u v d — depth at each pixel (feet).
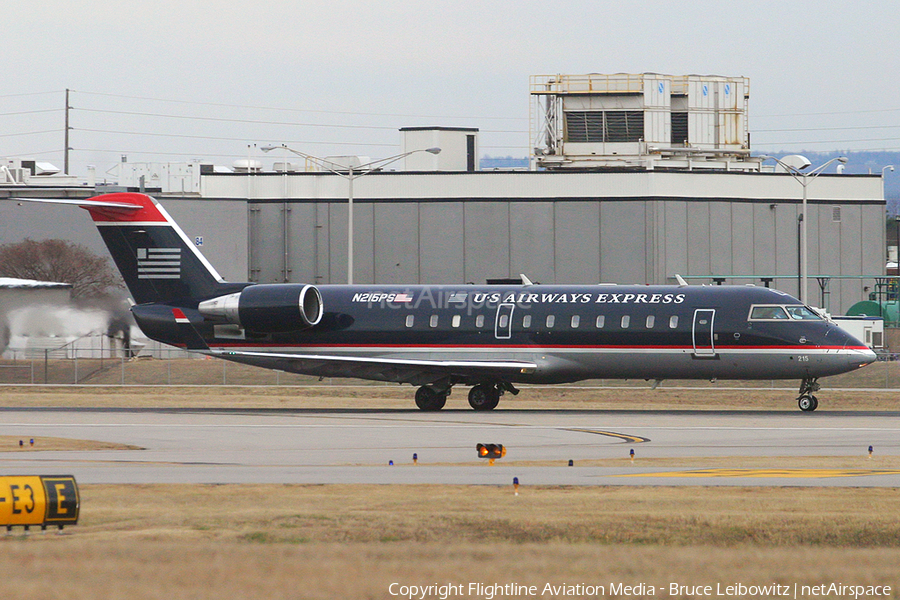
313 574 197.57
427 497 292.40
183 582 190.60
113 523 254.68
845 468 355.56
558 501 285.64
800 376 572.51
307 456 385.50
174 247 632.79
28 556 208.13
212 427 492.95
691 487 309.63
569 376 601.21
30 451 404.16
